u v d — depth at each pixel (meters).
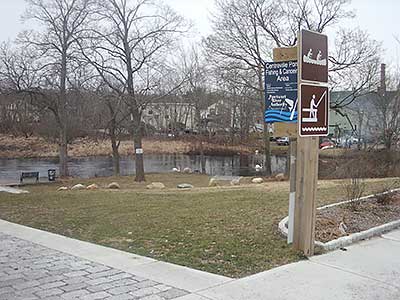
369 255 6.07
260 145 51.47
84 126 40.00
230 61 27.59
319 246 6.29
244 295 4.57
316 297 4.55
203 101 46.78
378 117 26.47
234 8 27.23
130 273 5.32
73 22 27.83
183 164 43.53
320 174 22.22
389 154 22.16
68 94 30.98
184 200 11.20
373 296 4.61
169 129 63.78
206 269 5.47
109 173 34.62
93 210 9.92
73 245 6.83
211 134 55.22
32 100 29.67
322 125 6.09
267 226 7.53
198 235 7.07
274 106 6.27
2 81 28.20
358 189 10.35
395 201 9.69
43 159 47.22
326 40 6.08
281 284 4.91
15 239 7.34
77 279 5.10
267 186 15.60
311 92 5.90
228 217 8.41
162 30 31.78
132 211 9.55
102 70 32.81
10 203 11.74
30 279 5.11
